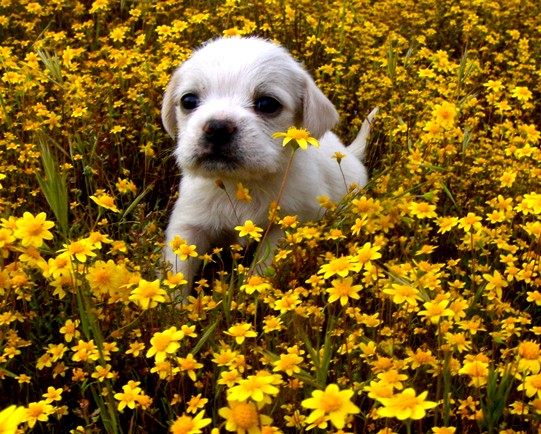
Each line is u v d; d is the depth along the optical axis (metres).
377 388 0.22
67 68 0.56
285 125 0.44
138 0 0.68
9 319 0.30
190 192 0.45
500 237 0.36
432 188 0.44
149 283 0.27
